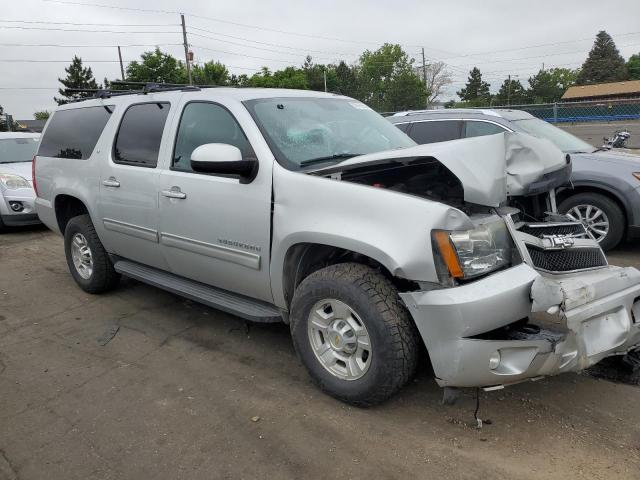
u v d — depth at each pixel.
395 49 74.69
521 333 2.78
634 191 5.88
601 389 3.31
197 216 3.81
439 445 2.82
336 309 3.10
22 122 48.19
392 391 2.97
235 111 3.69
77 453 2.87
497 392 3.31
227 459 2.78
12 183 8.59
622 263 5.95
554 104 17.98
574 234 3.39
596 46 93.44
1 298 5.52
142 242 4.43
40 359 4.05
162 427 3.09
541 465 2.64
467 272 2.73
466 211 3.12
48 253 7.49
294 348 3.73
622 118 17.67
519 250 2.92
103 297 5.40
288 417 3.14
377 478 2.60
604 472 2.57
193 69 50.88
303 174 3.24
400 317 2.88
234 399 3.37
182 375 3.72
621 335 2.97
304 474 2.65
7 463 2.81
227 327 4.53
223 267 3.77
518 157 3.22
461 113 7.33
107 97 5.15
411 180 3.52
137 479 2.65
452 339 2.66
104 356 4.06
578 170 6.20
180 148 4.05
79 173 5.06
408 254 2.72
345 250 3.29
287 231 3.22
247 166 3.38
